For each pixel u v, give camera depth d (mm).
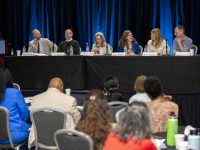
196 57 6574
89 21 10492
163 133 3820
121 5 10344
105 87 5375
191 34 10117
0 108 4547
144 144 2613
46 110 4395
